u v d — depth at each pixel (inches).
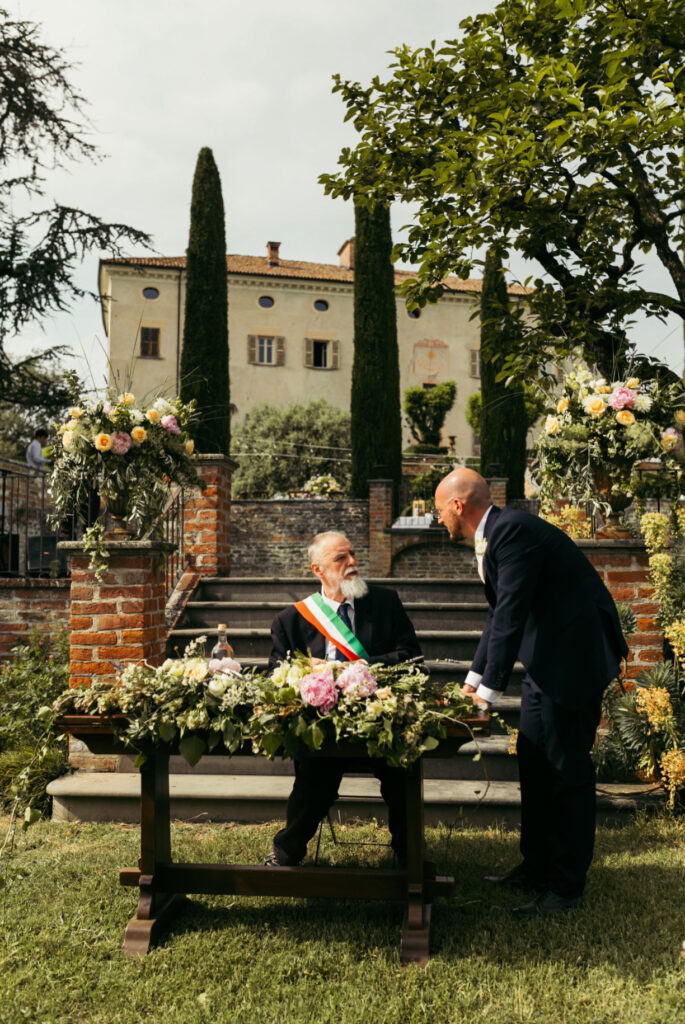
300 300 1225.4
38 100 588.4
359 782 174.7
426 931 110.4
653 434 178.4
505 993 99.4
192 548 261.7
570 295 251.0
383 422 690.2
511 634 122.3
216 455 263.0
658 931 114.1
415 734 105.0
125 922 119.5
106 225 605.3
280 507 595.2
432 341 1247.5
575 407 185.6
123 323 1135.0
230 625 232.1
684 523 188.1
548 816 129.2
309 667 112.2
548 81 213.2
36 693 204.8
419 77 248.8
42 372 737.0
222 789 167.8
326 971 105.3
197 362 659.4
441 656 207.8
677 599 177.3
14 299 590.9
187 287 678.5
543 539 128.3
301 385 1214.9
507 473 709.3
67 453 185.8
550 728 126.3
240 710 111.7
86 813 169.6
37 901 127.6
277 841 127.2
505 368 253.8
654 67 212.1
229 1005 97.7
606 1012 94.7
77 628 181.2
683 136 212.4
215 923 120.1
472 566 594.9
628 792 166.6
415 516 603.2
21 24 580.7
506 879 134.0
